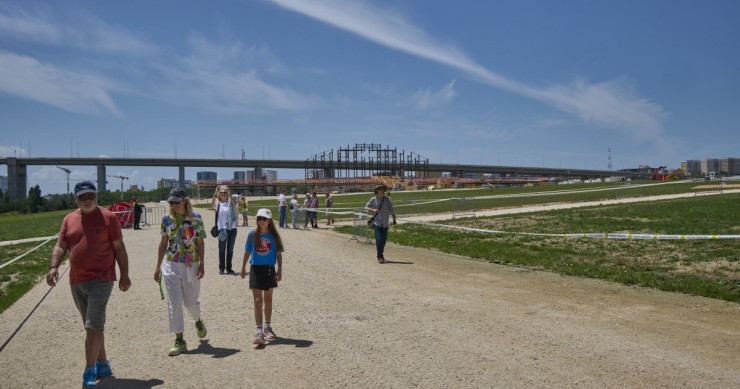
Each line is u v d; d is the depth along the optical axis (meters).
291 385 5.67
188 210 7.23
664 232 18.47
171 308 6.91
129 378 6.02
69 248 5.87
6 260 17.39
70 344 7.54
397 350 6.79
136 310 9.54
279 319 8.58
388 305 9.41
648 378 5.64
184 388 5.67
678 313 8.45
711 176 133.50
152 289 11.63
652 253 14.48
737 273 11.49
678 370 5.87
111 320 8.83
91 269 5.79
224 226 13.44
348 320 8.41
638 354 6.44
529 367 6.05
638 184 78.62
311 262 15.09
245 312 9.16
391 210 14.96
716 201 33.25
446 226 25.23
